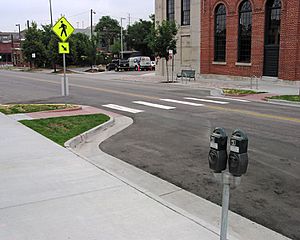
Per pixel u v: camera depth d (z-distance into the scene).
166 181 6.83
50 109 15.14
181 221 4.65
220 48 33.34
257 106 17.06
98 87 27.84
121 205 5.17
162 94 22.39
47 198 5.46
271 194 6.09
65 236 4.26
